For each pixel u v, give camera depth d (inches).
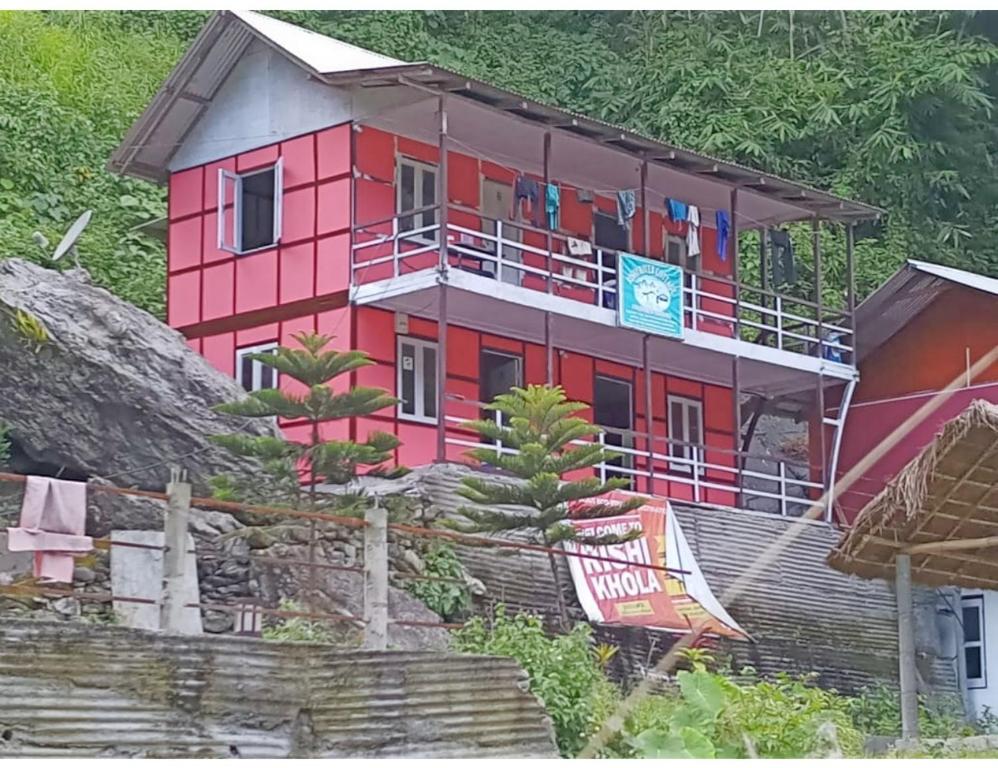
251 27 902.4
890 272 1375.5
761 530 896.9
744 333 1162.0
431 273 826.8
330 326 874.8
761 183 982.4
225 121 943.0
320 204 891.4
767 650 837.8
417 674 431.8
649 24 1508.4
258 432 753.0
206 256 940.0
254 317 909.2
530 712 451.2
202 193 949.2
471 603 689.6
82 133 1172.5
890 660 884.0
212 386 754.2
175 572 411.2
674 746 485.7
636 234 1027.3
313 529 639.1
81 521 424.2
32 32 1246.9
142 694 382.9
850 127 1455.5
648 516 805.2
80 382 729.6
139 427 732.0
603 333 929.5
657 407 1021.8
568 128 889.5
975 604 903.7
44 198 1096.8
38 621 371.2
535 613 725.9
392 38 1400.1
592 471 930.1
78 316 741.3
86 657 376.2
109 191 1147.9
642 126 1428.4
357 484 751.7
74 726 370.9
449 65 1411.2
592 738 512.4
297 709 407.8
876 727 725.9
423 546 694.5
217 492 675.4
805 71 1491.1
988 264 1461.6
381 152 895.1
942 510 572.1
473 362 913.5
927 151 1450.5
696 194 1022.4
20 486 706.2
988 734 794.8
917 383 1067.3
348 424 848.3
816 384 1042.1
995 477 558.3
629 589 767.7
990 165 1486.2
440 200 831.7
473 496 699.4
